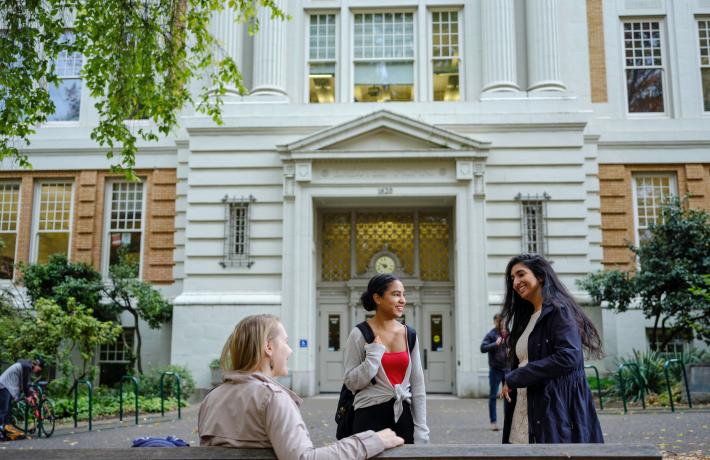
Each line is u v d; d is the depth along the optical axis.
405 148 18.44
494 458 3.17
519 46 20.41
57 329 14.66
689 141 20.58
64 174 21.78
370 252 20.39
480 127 18.91
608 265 20.22
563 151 18.75
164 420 13.71
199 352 18.33
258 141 19.30
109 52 11.45
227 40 19.92
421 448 3.26
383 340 5.11
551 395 4.23
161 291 20.62
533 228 18.61
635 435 9.66
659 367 14.79
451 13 20.84
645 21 21.56
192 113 20.42
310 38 20.95
